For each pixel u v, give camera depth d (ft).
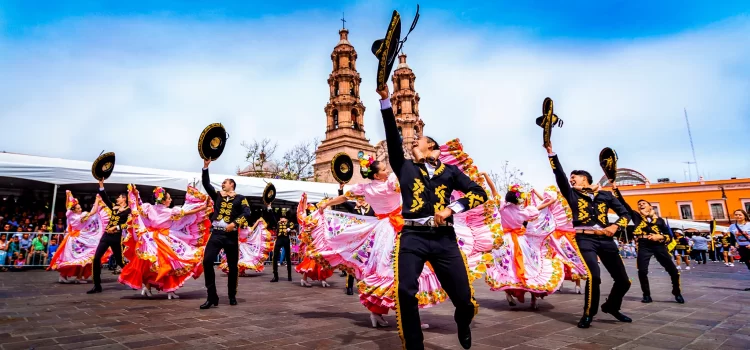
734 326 14.61
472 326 14.64
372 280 13.97
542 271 18.71
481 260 13.94
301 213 25.17
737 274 41.37
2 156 38.19
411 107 165.07
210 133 18.79
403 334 8.82
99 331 13.12
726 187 150.71
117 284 27.37
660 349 11.39
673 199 157.89
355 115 147.43
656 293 24.72
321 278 28.76
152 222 20.58
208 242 18.33
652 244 21.30
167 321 14.88
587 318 14.42
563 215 18.89
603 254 15.51
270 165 131.13
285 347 11.46
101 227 29.07
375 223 16.25
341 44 150.00
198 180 48.19
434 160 10.64
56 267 27.55
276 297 22.38
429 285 13.62
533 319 16.05
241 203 18.93
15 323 14.28
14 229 40.73
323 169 138.31
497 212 14.24
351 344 11.86
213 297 18.17
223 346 11.47
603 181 128.06
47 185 50.44
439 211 9.10
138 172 44.93
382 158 142.41
